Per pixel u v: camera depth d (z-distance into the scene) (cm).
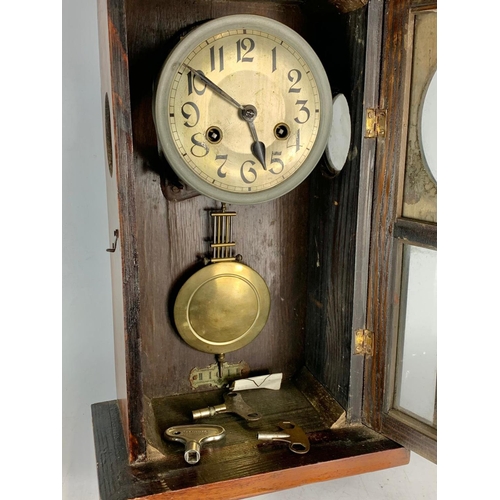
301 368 138
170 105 100
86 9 130
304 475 105
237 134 104
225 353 132
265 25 101
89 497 147
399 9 99
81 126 134
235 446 110
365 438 113
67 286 140
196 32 98
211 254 126
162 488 97
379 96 105
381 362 112
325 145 108
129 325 98
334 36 114
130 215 94
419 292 104
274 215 130
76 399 146
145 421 107
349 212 112
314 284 131
